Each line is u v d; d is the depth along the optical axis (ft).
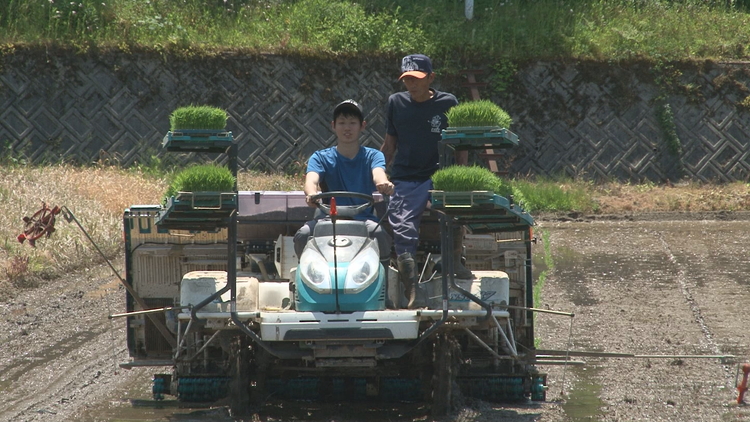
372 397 87.97
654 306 139.03
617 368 102.47
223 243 96.27
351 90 274.98
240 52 271.90
